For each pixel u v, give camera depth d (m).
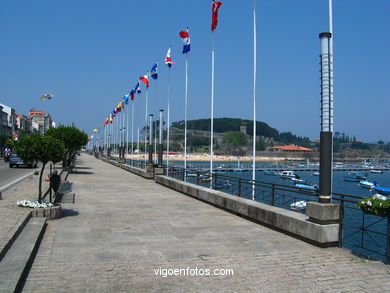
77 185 22.92
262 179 80.00
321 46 8.80
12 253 6.98
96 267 6.90
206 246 8.56
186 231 10.16
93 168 43.53
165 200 16.70
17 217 9.66
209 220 11.87
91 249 8.09
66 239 8.91
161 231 10.10
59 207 11.46
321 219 8.60
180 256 7.73
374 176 111.06
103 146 101.12
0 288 5.27
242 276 6.60
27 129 110.81
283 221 9.95
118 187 22.25
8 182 23.56
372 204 7.52
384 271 6.98
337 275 6.73
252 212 11.66
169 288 5.99
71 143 35.16
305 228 9.02
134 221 11.48
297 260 7.58
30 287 5.85
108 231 9.93
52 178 12.59
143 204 15.31
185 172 23.36
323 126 8.79
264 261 7.48
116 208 14.04
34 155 11.39
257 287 6.11
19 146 11.39
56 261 7.18
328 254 8.04
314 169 112.75
